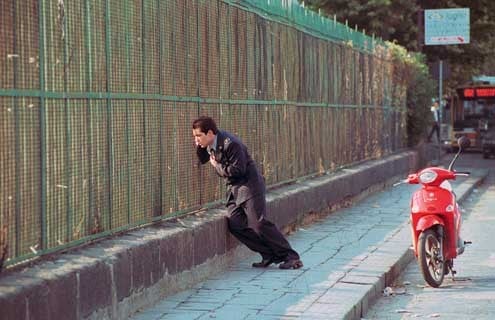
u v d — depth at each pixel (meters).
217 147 12.29
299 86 18.72
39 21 8.61
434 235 12.38
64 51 9.09
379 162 25.91
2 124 7.95
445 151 52.91
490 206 23.92
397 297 11.91
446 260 12.66
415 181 12.75
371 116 26.64
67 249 9.19
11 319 7.23
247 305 10.20
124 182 10.48
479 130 50.53
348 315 9.94
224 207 13.52
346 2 40.28
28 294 7.49
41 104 8.63
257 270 12.47
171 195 11.89
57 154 8.95
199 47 12.95
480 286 12.55
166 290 10.54
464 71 46.47
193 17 12.72
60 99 9.01
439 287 12.52
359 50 25.02
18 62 8.23
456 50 44.06
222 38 13.95
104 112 9.97
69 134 9.19
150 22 11.23
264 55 16.17
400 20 41.34
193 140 12.67
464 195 25.64
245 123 15.03
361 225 17.61
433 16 40.44
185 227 11.35
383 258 13.55
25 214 8.36
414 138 33.66
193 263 11.39
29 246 8.44
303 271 12.39
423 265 12.16
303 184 18.34
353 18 40.47
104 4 9.98
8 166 8.05
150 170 11.21
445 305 11.32
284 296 10.71
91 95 9.66
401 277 13.38
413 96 33.44
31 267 8.33
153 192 11.30
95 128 9.76
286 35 17.77
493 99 50.62
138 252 9.74
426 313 10.88
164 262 10.47
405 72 32.22
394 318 10.66
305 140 19.22
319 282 11.60
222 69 13.95
